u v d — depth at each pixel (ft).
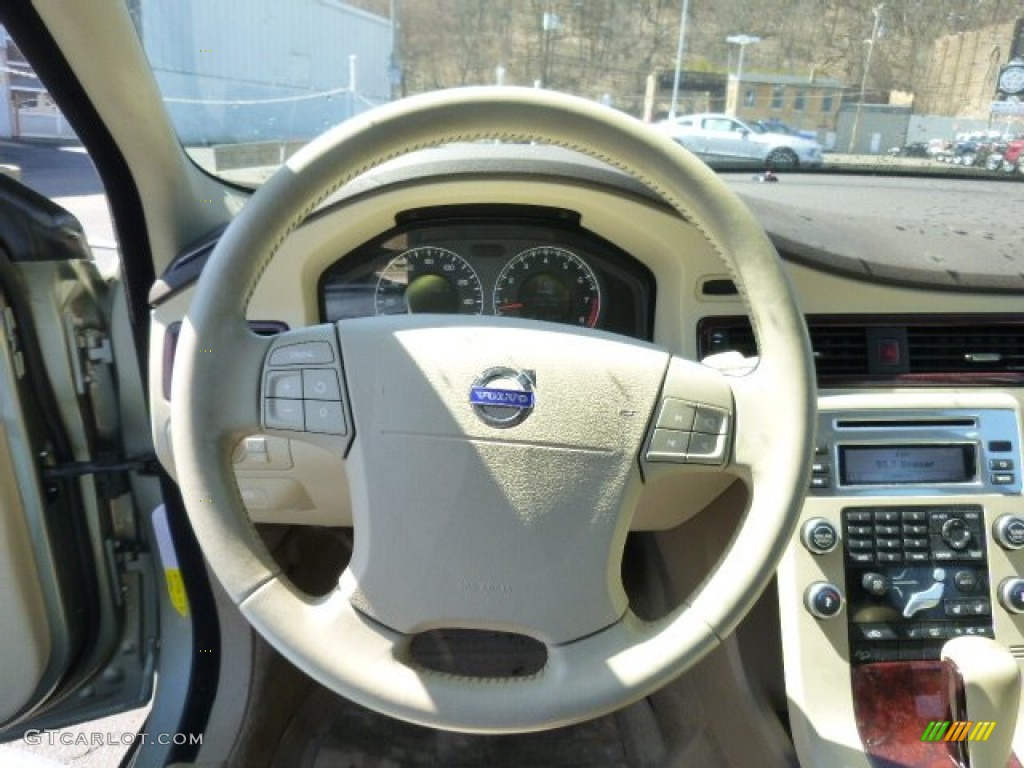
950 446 4.50
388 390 3.19
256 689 5.24
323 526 5.58
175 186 4.73
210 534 3.06
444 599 3.16
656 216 4.44
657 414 3.17
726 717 5.01
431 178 4.40
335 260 4.76
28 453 4.63
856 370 4.73
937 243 5.13
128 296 4.92
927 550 4.40
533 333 3.22
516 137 3.01
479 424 3.14
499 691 3.03
